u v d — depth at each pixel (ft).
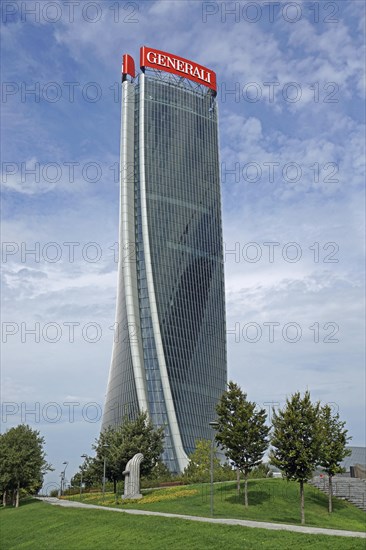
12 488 344.28
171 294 572.51
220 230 636.07
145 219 582.76
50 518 223.92
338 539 130.93
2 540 211.20
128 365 558.56
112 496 314.96
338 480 299.58
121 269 599.98
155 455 315.17
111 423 596.70
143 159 600.39
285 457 205.77
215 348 598.34
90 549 159.33
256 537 139.85
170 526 163.84
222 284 625.41
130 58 642.22
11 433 351.67
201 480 331.77
